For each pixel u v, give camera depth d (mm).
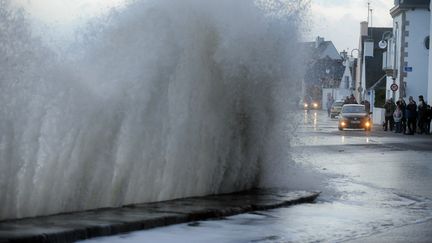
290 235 12000
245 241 11297
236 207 13961
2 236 9953
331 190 18375
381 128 67938
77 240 10625
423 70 78125
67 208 12602
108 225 11203
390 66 87438
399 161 28562
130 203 13891
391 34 93438
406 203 16594
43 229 10586
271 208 14859
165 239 11094
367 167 25719
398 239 11930
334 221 13672
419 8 77688
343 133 55188
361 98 116250
